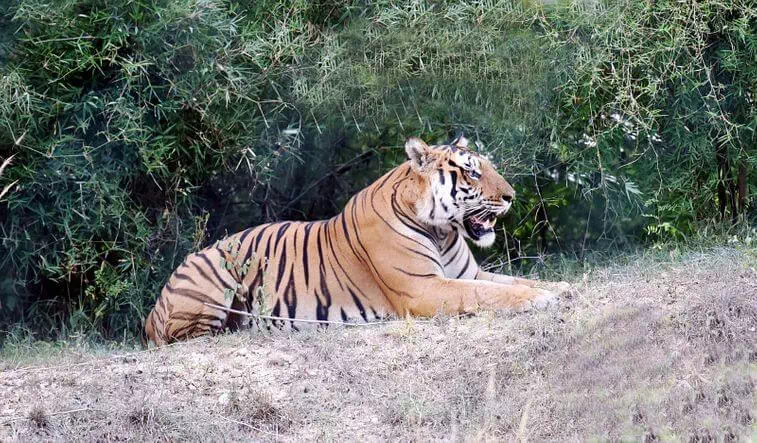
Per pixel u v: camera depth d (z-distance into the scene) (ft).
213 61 42.01
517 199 48.29
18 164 41.04
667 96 44.68
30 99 39.75
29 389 29.50
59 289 44.52
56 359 32.96
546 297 33.12
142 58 41.52
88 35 41.16
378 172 50.03
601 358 29.48
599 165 45.14
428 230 36.01
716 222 45.44
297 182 49.65
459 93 45.65
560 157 46.42
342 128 47.52
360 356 31.24
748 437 26.20
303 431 27.78
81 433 27.14
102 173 41.63
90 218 42.09
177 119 42.86
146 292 43.75
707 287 32.73
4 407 28.48
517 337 31.12
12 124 40.29
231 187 47.98
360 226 36.35
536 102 45.78
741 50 43.70
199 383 29.91
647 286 34.17
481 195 35.86
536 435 26.71
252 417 28.17
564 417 27.37
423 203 35.63
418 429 27.45
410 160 36.14
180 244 44.47
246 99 43.47
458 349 30.99
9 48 41.29
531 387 28.89
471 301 33.94
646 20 43.91
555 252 49.52
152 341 38.19
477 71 45.42
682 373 29.04
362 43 44.75
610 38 44.06
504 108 45.85
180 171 43.62
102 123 42.01
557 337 30.66
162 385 29.66
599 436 26.50
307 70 44.04
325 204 50.37
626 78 43.98
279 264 37.01
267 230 38.01
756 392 27.96
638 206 45.98
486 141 47.19
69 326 43.29
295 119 45.70
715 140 44.88
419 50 44.68
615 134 45.42
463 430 27.12
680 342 30.30
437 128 48.19
